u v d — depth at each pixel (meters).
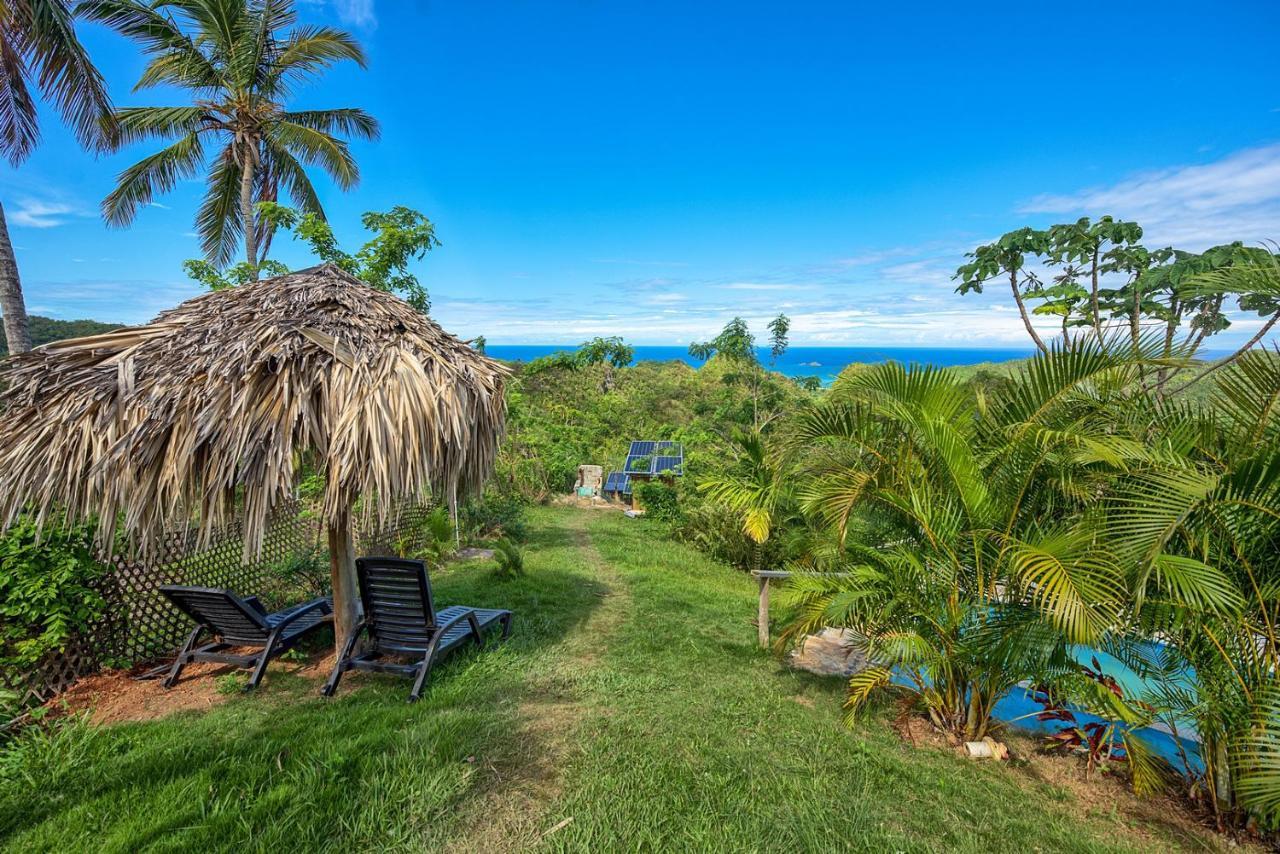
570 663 4.54
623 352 41.62
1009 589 3.31
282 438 3.19
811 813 2.69
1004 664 3.34
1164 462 2.76
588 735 3.30
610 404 36.97
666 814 2.60
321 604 4.71
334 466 3.27
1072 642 2.86
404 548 8.11
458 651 4.55
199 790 2.57
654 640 5.25
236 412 3.14
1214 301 5.20
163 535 4.05
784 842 2.46
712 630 5.69
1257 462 2.51
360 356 3.52
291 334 3.49
